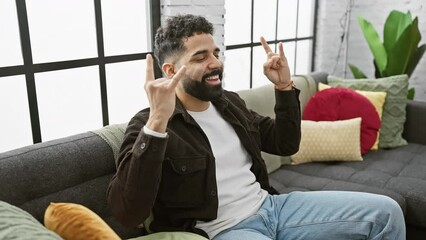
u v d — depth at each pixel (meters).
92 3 1.65
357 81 2.44
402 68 2.70
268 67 1.42
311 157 2.07
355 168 1.99
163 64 1.29
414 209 1.65
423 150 2.22
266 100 2.06
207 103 1.34
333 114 2.18
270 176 1.97
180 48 1.22
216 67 1.23
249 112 1.55
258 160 1.41
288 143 1.47
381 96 2.30
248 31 2.59
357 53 3.42
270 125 1.53
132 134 1.14
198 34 1.22
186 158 1.18
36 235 0.70
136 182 0.99
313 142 2.04
